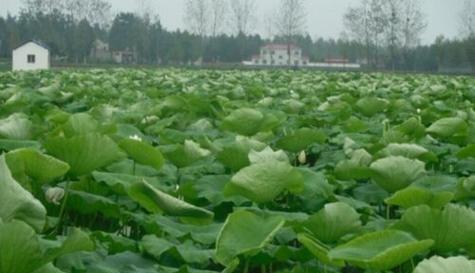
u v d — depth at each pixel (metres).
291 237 3.26
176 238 3.24
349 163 4.40
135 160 4.16
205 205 4.10
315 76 24.22
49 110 7.79
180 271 2.83
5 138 4.54
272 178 3.35
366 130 7.54
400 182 3.94
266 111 8.01
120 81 16.86
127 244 3.10
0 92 10.31
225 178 4.23
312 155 6.39
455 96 13.82
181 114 8.08
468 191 3.96
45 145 3.39
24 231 2.06
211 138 6.26
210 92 13.20
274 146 6.00
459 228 2.72
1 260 2.07
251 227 2.72
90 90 11.99
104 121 6.53
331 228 2.97
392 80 22.11
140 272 2.79
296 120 8.26
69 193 3.62
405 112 9.70
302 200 4.01
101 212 3.77
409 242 2.38
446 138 6.52
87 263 2.80
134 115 7.29
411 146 4.80
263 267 3.15
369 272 2.67
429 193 3.34
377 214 4.14
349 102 11.15
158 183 4.06
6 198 2.46
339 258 2.42
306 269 3.01
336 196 4.00
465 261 2.11
